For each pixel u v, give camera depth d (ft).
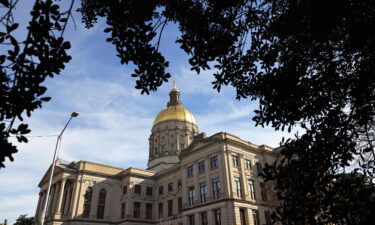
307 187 17.84
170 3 22.24
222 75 27.30
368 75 22.58
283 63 26.61
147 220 181.37
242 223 122.42
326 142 21.25
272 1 23.91
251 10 23.94
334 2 19.36
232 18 23.77
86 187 182.39
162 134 235.40
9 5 13.41
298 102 25.49
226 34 23.85
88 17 25.08
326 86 24.89
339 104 24.93
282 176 18.63
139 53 20.20
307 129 22.25
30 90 13.92
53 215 167.53
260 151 151.74
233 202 122.83
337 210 16.49
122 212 183.21
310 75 25.81
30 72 13.94
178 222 155.63
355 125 22.66
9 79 13.74
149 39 19.92
